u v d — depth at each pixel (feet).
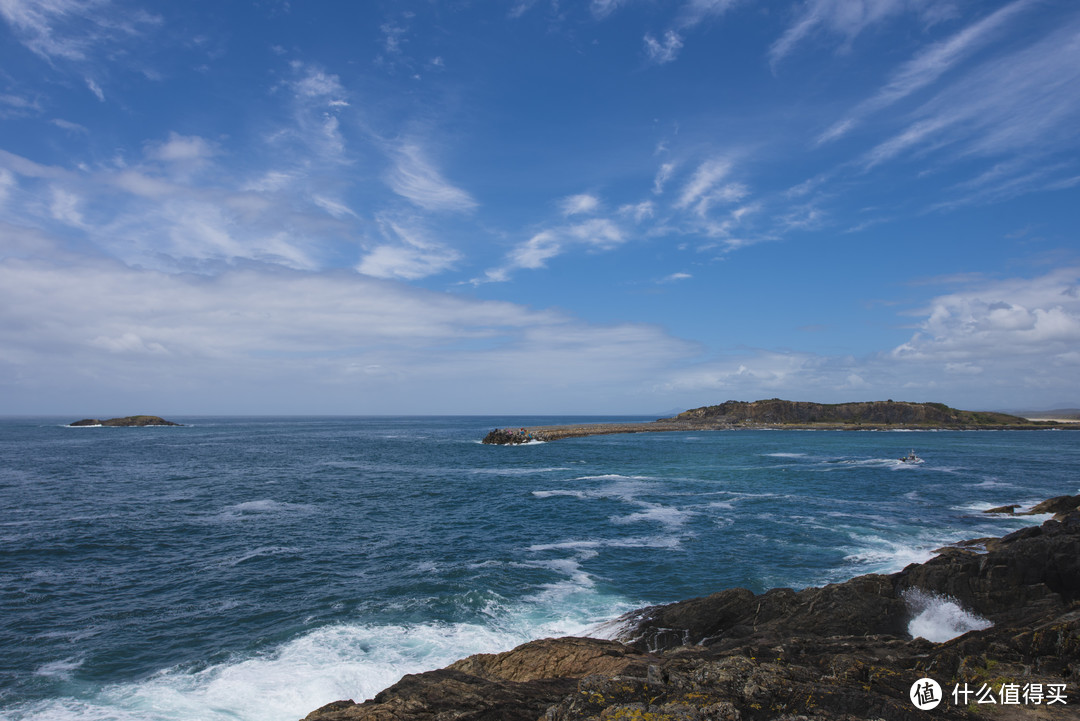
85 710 47.70
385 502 146.20
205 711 47.65
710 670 35.65
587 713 31.35
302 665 55.83
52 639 62.18
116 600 74.18
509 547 100.27
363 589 78.23
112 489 166.20
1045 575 63.46
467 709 37.04
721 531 110.52
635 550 97.30
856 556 92.63
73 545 100.99
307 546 101.30
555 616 68.85
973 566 66.18
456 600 73.67
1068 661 37.45
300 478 193.98
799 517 123.54
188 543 103.19
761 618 61.67
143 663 56.54
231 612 70.03
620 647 50.42
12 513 129.29
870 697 30.83
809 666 41.50
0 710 47.62
